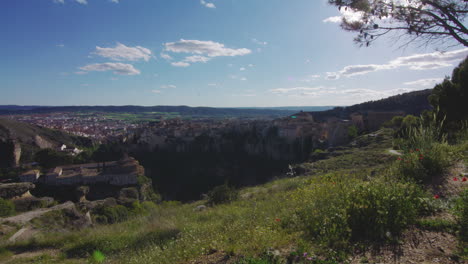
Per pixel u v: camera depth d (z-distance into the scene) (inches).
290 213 244.5
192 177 3358.8
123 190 2271.2
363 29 230.4
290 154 3494.1
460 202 165.3
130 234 331.6
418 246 140.9
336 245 154.2
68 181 2359.7
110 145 4237.2
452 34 197.3
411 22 213.3
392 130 1907.0
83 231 398.0
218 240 213.2
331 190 228.1
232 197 572.4
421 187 217.3
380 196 173.2
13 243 344.8
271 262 144.9
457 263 120.3
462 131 378.6
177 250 213.0
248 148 4106.8
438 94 856.3
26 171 2434.8
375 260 134.7
